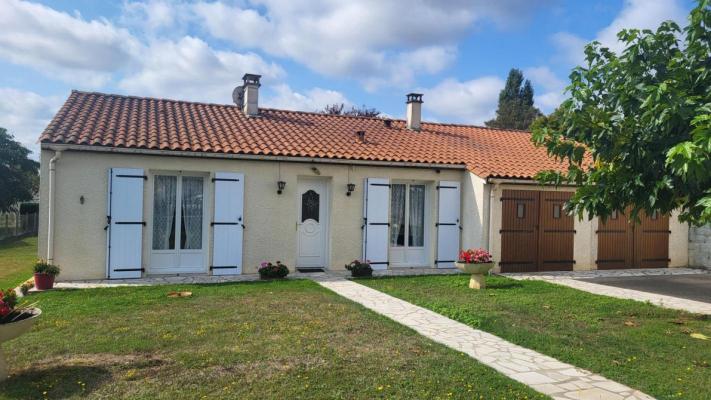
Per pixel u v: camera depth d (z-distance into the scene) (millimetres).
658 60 6430
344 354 5551
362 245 12453
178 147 10680
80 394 4336
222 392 4418
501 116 49875
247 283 10062
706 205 4820
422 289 9828
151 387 4508
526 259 12883
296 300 8375
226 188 11180
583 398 4543
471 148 14742
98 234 10312
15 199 34469
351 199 12344
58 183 10008
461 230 13375
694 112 5613
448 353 5715
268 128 13273
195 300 8242
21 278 11773
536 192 12977
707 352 5957
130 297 8375
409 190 13297
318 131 13820
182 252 11273
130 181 10461
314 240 12422
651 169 6160
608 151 6449
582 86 6641
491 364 5445
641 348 6094
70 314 7121
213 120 13117
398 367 5168
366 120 15969
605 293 9969
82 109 11969
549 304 8578
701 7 6180
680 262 14461
